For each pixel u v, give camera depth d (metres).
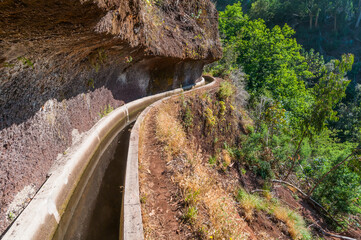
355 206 11.46
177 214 3.61
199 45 16.53
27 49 3.04
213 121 12.05
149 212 3.51
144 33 8.17
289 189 12.85
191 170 5.01
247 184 11.00
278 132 17.84
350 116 33.94
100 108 7.84
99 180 5.27
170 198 3.98
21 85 3.35
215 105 13.70
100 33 4.17
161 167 5.04
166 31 12.34
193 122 10.97
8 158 3.12
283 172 14.35
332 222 10.97
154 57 10.77
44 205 3.29
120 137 8.01
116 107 9.58
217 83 20.08
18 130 3.38
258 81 24.92
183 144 6.47
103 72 7.55
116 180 5.22
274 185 12.33
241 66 25.81
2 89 2.98
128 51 7.75
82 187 5.03
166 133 6.42
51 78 4.26
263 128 17.16
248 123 17.83
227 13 31.91
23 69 3.24
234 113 16.11
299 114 22.28
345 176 11.40
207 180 4.96
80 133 5.95
